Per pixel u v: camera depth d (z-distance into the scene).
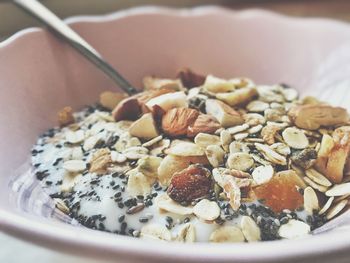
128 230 0.12
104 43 0.18
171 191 0.13
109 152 0.14
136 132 0.15
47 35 0.17
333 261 0.09
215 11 0.20
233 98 0.16
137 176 0.13
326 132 0.15
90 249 0.09
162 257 0.09
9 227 0.10
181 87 0.17
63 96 0.17
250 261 0.09
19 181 0.14
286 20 0.19
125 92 0.18
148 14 0.19
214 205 0.12
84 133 0.15
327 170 0.14
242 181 0.13
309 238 0.09
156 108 0.15
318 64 0.19
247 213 0.12
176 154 0.13
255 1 0.27
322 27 0.19
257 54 0.19
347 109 0.17
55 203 0.13
